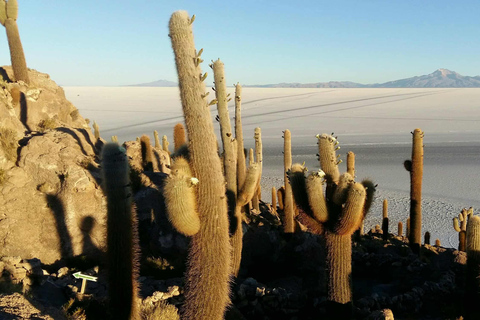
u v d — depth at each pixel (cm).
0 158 1171
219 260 552
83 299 804
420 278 1198
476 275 939
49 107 1750
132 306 632
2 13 1681
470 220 956
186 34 543
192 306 558
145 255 1155
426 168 4672
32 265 860
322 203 831
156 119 11631
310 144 6788
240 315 862
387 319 754
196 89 543
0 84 1552
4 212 1109
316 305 947
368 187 843
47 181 1180
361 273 1310
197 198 545
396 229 2606
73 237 1135
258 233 1373
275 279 1215
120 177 607
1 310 637
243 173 1133
